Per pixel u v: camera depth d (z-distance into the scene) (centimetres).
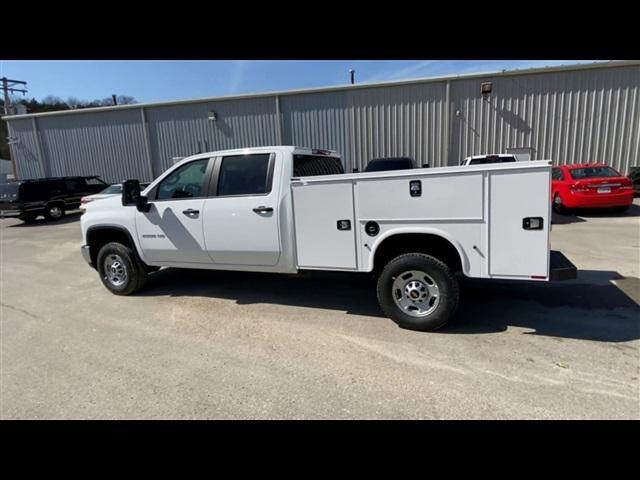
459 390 277
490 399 264
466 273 350
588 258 633
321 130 1598
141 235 502
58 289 591
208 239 457
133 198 481
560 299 459
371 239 378
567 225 926
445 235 351
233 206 437
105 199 541
